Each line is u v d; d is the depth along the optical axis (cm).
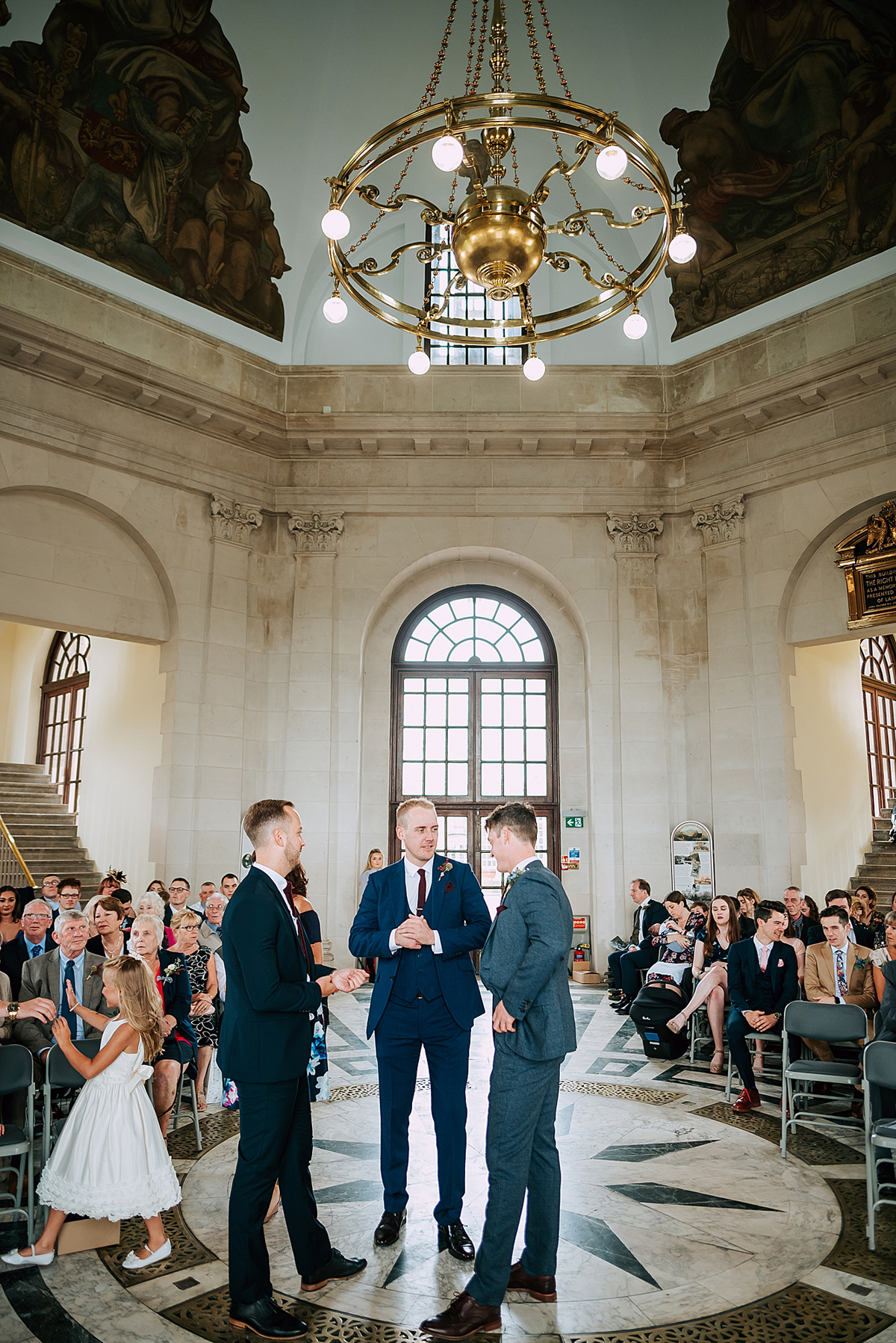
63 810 1520
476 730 1348
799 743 1187
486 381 1306
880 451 1076
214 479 1222
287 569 1297
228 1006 348
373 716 1323
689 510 1280
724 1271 381
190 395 1160
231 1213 336
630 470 1300
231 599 1227
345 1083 705
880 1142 411
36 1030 532
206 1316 344
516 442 1286
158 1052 415
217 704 1199
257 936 337
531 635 1372
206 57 1129
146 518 1159
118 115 1087
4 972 567
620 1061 775
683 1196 465
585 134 511
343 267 587
